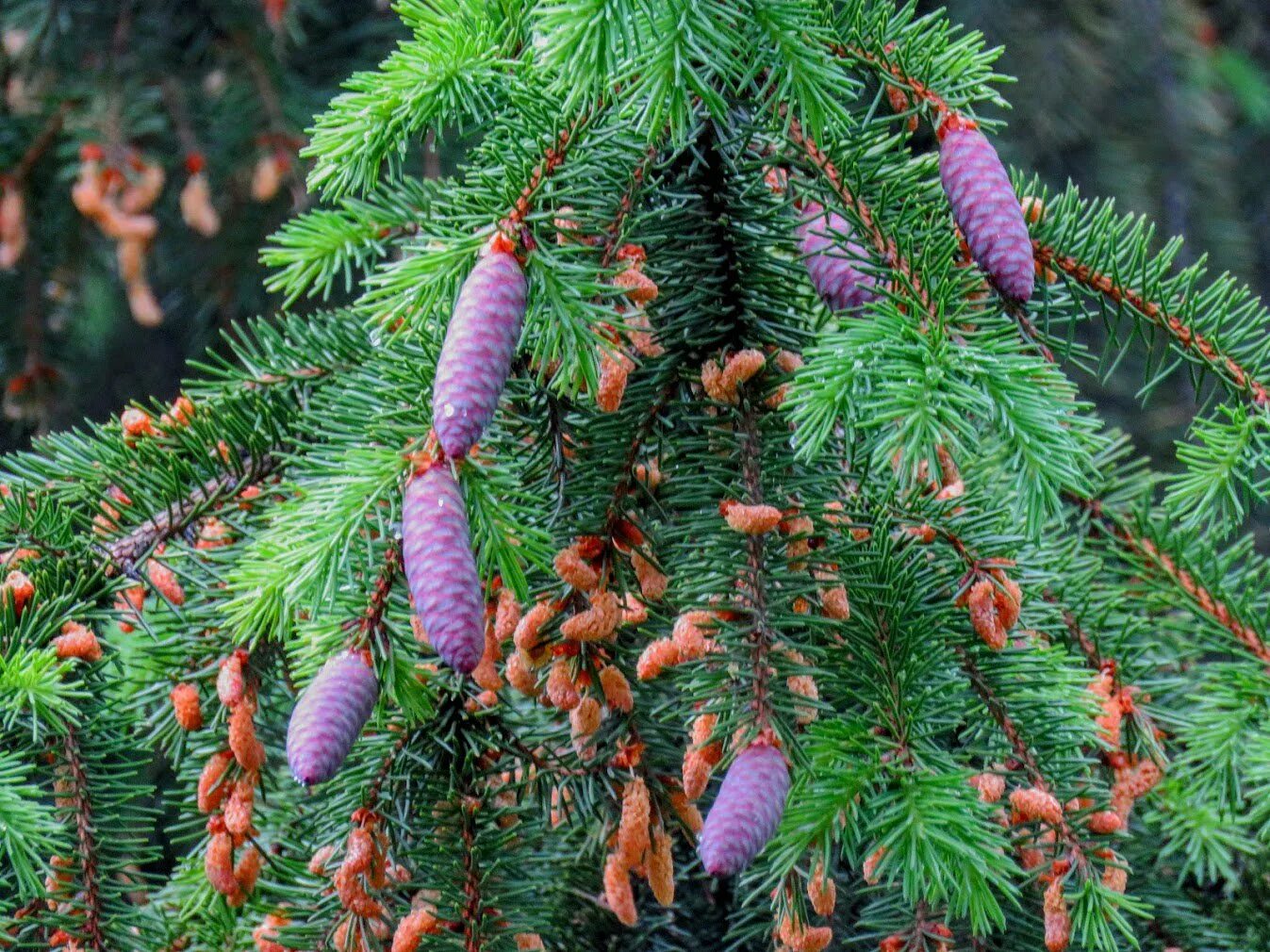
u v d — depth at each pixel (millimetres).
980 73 1221
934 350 1157
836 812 1164
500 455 1216
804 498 1211
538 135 1191
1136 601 1377
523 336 1179
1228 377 1251
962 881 1167
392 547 1189
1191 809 1345
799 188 1228
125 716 1263
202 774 1265
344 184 1224
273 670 1274
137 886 1245
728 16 1173
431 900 1235
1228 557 1376
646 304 1228
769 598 1186
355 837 1222
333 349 1360
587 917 1332
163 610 1314
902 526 1229
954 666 1224
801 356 1222
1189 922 1341
